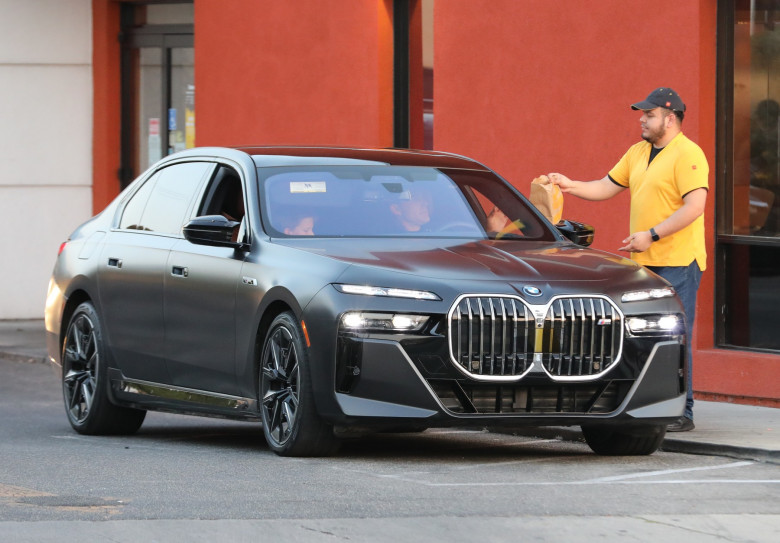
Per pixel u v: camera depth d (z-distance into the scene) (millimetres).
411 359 16359
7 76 41562
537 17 28312
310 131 33531
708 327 25812
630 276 17531
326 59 33125
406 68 32469
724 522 13406
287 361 17422
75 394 22094
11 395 28078
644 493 15094
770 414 22922
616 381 17031
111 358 21266
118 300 21031
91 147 41781
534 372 16562
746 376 24734
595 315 16797
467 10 29531
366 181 19547
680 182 20547
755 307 25438
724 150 25891
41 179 41688
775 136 25234
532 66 28438
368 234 18594
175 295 19719
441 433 21359
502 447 19562
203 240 18672
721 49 25844
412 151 21062
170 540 12594
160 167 21703
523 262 17422
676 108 20656
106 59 41438
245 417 18703
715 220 25938
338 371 16594
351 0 32594
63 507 14258
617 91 27047
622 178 21562
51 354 23016
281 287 17438
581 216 27641
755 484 15891
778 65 25219
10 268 41781
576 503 14359
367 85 32375
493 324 16469
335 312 16625
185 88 40938
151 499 14703
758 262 25359
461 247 18094
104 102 41531
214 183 20141
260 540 12555
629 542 12508
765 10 25328
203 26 35781
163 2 40938
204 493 15031
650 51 26453
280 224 18594
